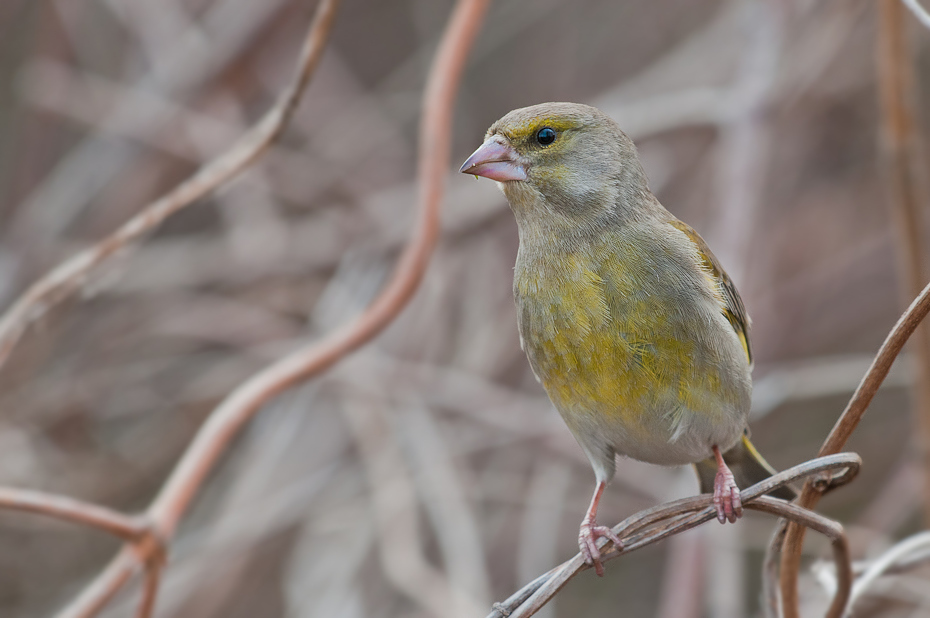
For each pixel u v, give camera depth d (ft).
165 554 26.27
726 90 40.81
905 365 40.04
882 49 28.94
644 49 45.50
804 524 18.86
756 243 37.14
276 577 39.14
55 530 42.06
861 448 43.01
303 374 28.35
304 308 44.68
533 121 24.02
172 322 44.62
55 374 44.27
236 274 44.55
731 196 37.01
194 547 37.83
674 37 45.27
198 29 44.27
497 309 42.19
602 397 22.77
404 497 36.45
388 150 46.83
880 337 42.86
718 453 23.45
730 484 22.67
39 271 42.86
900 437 42.60
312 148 46.55
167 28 44.21
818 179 44.09
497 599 39.14
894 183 28.48
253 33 42.91
